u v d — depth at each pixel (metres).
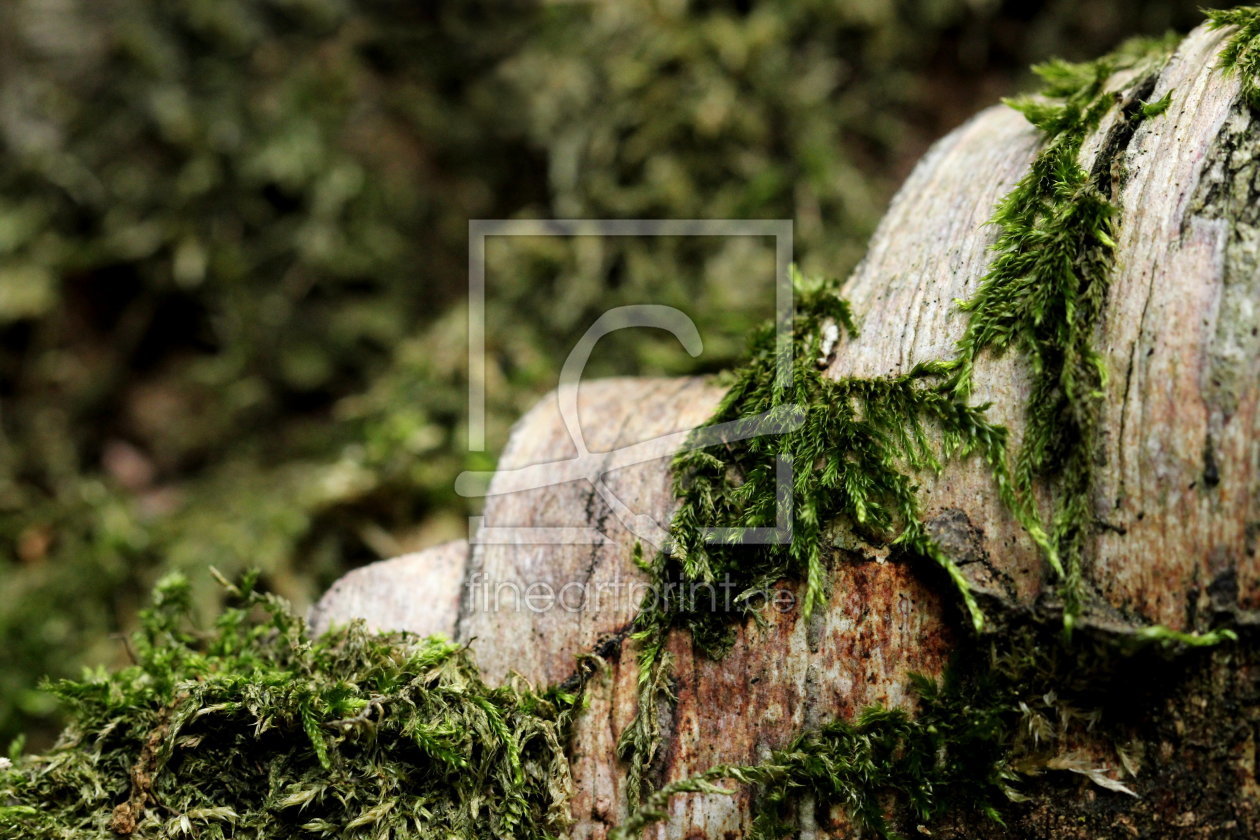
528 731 0.81
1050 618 0.69
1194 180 0.69
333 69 1.90
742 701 0.78
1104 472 0.67
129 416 1.95
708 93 1.79
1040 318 0.71
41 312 1.86
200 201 1.88
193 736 0.82
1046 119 0.87
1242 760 0.65
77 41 1.81
